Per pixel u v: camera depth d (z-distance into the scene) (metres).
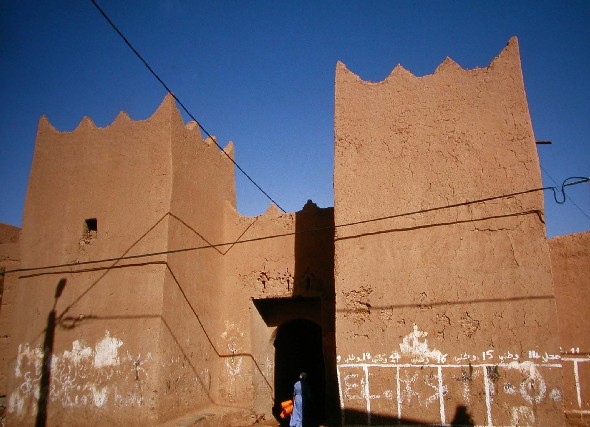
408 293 8.10
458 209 8.17
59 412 9.62
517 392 7.18
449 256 8.03
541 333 7.26
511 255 7.70
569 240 9.30
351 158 9.09
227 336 11.52
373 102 9.27
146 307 9.52
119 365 9.38
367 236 8.59
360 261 8.51
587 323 8.85
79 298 10.19
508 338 7.40
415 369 7.75
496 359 7.39
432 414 7.50
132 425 8.91
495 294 7.63
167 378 9.34
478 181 8.19
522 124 8.16
